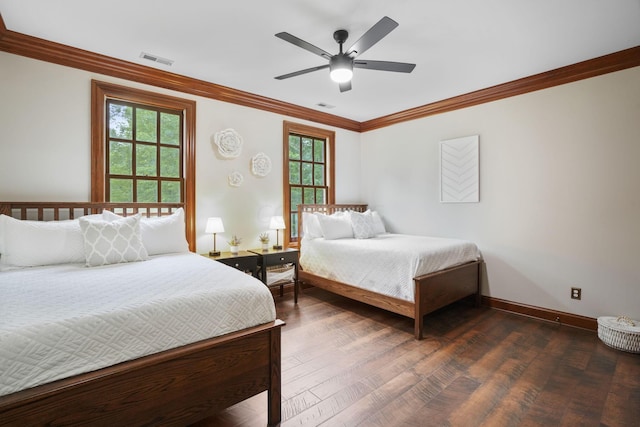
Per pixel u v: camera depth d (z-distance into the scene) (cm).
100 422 121
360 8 211
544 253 326
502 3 204
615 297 284
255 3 206
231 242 352
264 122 402
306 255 408
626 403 185
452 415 175
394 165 471
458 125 394
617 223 283
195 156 344
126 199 311
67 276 186
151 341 135
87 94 282
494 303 362
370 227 411
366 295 326
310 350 253
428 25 229
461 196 391
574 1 201
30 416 108
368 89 362
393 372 220
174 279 179
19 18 223
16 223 220
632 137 274
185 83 331
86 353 121
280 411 170
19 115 254
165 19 225
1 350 106
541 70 309
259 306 169
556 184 317
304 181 461
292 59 289
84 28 237
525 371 222
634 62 271
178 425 139
